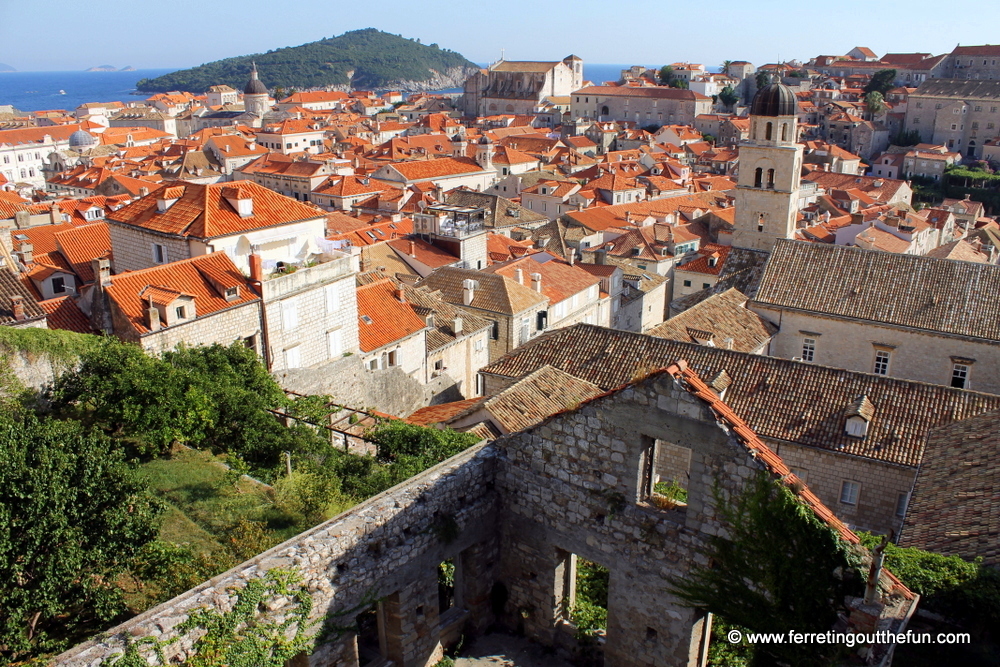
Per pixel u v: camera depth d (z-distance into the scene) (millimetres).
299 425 35375
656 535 22109
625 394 21859
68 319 41156
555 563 24828
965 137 195375
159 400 31875
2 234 58594
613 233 107500
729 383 40344
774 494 19531
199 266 41219
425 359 55469
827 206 133625
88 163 177500
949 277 51188
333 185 147375
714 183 156375
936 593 20219
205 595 19062
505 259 86625
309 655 20875
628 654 23641
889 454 35656
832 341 52812
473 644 25906
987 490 25062
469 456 25094
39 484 18359
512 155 179500
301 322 44312
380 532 22234
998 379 47969
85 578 19328
